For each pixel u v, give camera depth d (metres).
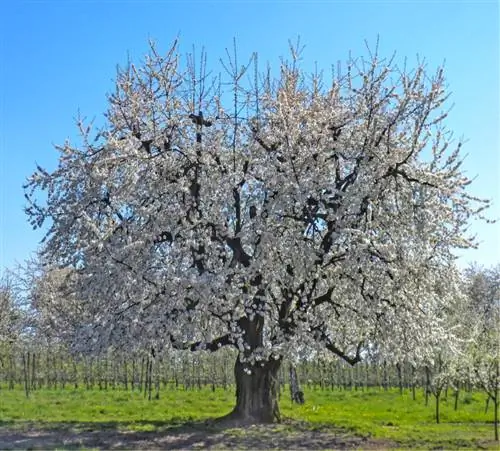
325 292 18.83
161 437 16.47
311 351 17.14
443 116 17.67
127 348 16.80
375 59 18.33
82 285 17.72
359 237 16.27
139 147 18.42
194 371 41.97
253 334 18.05
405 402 32.62
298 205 16.72
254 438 16.23
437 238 17.48
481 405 31.30
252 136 18.69
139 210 17.27
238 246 17.52
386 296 17.52
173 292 16.36
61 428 18.28
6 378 45.75
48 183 18.91
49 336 29.06
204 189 18.14
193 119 18.92
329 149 17.80
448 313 23.19
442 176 17.62
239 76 19.17
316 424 18.86
